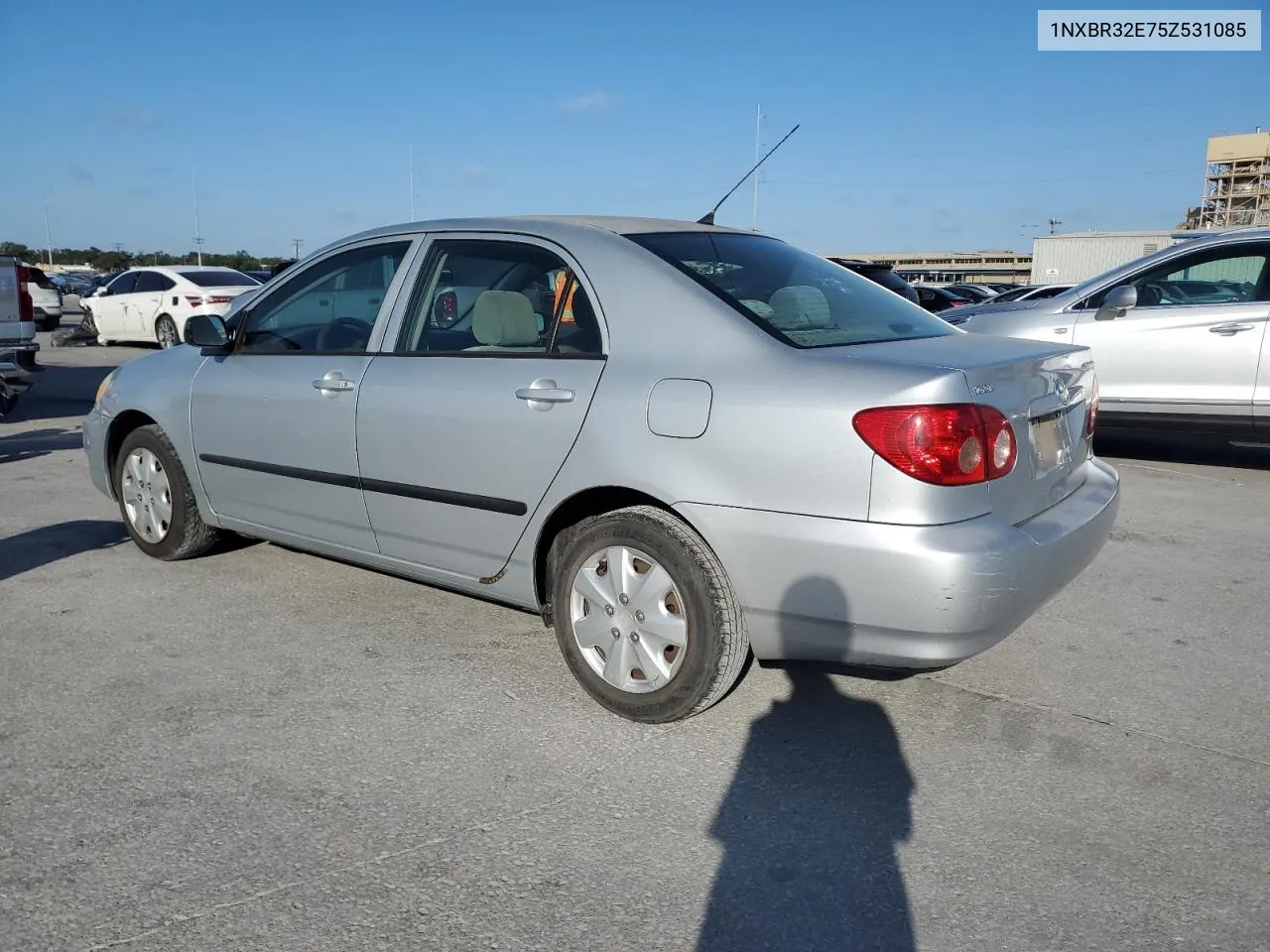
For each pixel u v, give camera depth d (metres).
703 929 2.34
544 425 3.38
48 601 4.49
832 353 3.04
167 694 3.55
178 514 4.85
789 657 3.07
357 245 4.26
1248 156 90.75
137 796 2.88
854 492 2.82
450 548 3.78
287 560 5.11
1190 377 7.14
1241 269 7.08
